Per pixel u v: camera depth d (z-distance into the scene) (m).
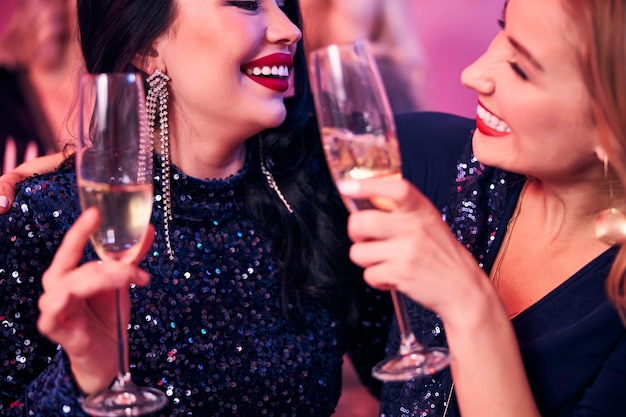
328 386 2.02
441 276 1.49
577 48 1.59
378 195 1.38
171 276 1.91
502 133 1.75
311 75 1.44
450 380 1.92
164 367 1.88
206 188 1.95
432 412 1.95
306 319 2.01
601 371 1.81
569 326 1.84
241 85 1.83
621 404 1.77
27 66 4.22
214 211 1.96
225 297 1.95
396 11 4.20
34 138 4.26
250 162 2.02
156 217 1.93
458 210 2.07
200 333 1.92
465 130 2.27
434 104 4.30
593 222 1.89
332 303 2.04
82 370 1.47
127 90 1.37
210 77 1.80
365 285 2.12
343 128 1.39
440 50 4.25
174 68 1.84
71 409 1.49
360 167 1.40
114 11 1.85
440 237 1.48
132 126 1.37
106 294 1.48
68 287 1.35
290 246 2.01
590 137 1.69
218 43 1.78
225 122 1.86
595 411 1.77
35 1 4.20
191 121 1.89
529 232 1.98
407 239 1.44
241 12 1.79
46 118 4.25
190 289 1.92
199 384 1.90
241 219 2.01
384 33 4.20
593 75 1.59
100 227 1.37
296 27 1.87
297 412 1.99
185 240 1.94
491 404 1.57
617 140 1.61
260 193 2.02
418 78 4.27
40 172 2.03
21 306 1.82
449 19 4.23
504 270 1.99
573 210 1.89
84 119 1.37
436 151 2.26
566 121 1.66
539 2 1.62
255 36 1.80
